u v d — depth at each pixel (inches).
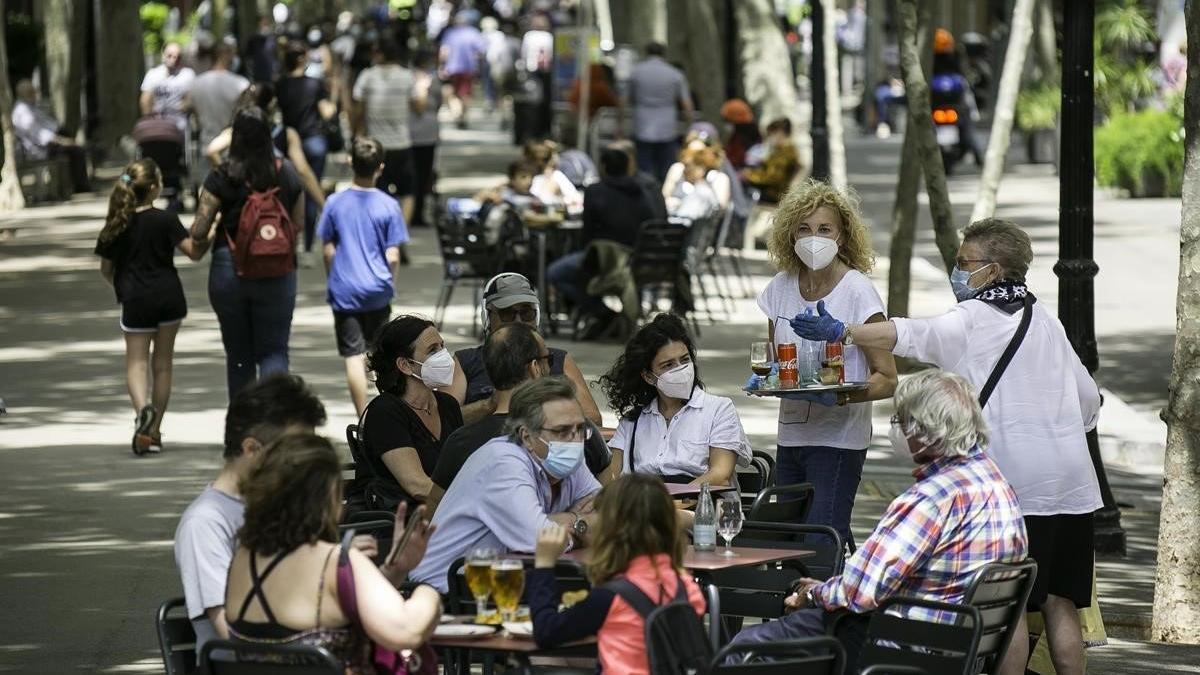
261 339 1164.5
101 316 1781.5
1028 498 700.0
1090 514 709.9
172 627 565.3
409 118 2458.2
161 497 1083.9
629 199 1667.1
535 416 645.9
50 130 2864.2
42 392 1422.2
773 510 743.7
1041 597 703.7
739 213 2059.5
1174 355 880.9
